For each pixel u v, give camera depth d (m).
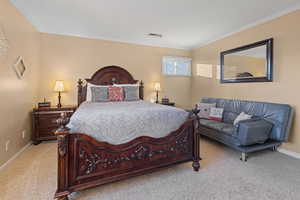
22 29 2.56
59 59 3.49
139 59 4.20
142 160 1.74
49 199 1.47
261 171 1.99
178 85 4.68
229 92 3.51
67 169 1.39
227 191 1.60
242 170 2.02
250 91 3.04
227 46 3.55
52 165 2.12
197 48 4.53
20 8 2.40
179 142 1.96
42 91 3.38
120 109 2.04
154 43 4.22
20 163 2.17
